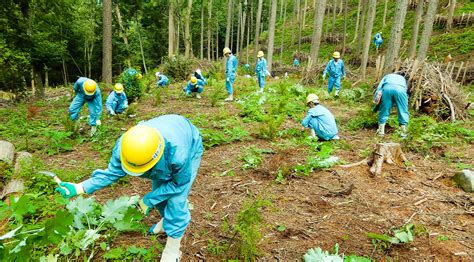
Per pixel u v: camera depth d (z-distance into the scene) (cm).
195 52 4478
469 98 1077
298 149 559
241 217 312
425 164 502
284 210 368
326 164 474
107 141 655
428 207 372
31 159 450
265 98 1016
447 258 286
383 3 3775
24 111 993
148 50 3441
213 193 408
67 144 614
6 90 1344
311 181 441
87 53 2562
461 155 539
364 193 407
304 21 4203
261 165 496
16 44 1307
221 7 4481
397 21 1022
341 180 441
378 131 678
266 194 403
